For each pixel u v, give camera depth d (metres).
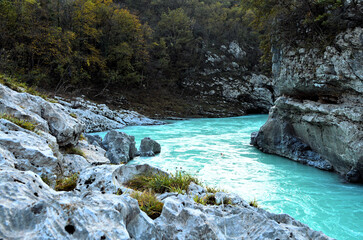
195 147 17.92
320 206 8.26
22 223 1.91
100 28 41.22
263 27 19.98
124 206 2.57
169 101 44.91
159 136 22.62
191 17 61.16
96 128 25.16
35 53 32.72
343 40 11.71
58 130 8.62
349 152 10.93
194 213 3.06
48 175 5.06
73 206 2.23
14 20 30.66
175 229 2.90
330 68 12.42
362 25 11.24
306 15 14.62
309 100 14.48
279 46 17.02
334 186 10.21
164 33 53.91
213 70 53.03
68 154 8.70
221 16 59.47
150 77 48.12
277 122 16.50
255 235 2.96
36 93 11.48
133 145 14.70
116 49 40.72
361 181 10.64
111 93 39.84
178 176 5.16
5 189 2.12
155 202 3.62
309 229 3.27
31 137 5.71
